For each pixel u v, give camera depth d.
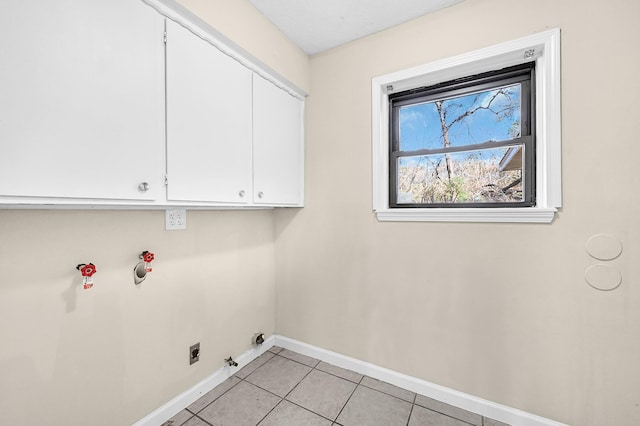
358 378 1.67
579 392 1.19
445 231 1.47
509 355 1.33
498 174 1.46
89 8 0.85
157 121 1.04
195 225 1.49
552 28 1.21
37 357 0.94
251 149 1.49
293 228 1.99
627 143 1.10
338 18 1.53
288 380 1.65
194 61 1.18
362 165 1.71
